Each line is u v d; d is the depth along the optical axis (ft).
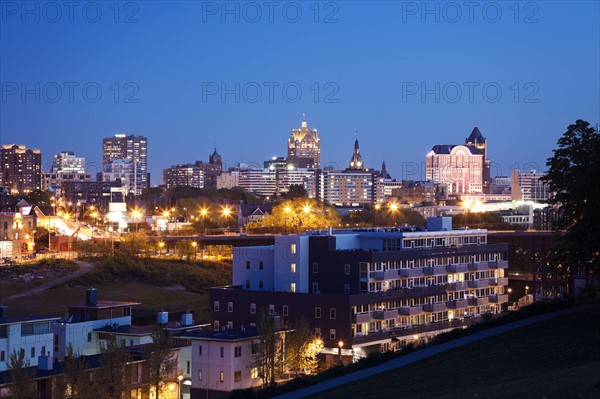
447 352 387.96
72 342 542.16
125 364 444.55
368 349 601.21
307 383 376.27
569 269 451.53
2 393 417.08
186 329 569.23
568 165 439.63
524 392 266.77
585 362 312.91
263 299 619.26
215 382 501.15
